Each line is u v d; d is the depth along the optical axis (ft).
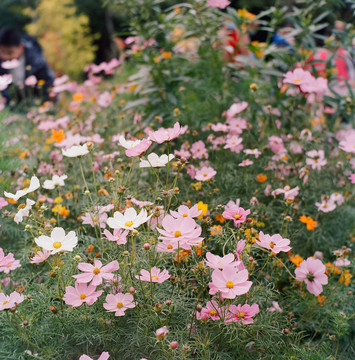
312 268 5.73
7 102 15.65
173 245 5.09
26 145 10.42
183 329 5.42
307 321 6.55
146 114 10.46
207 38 10.52
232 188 8.26
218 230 5.80
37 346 5.24
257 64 10.10
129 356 5.45
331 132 10.03
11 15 39.60
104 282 5.73
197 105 9.78
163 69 10.43
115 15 35.04
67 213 7.07
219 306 5.17
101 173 8.50
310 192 8.87
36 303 5.74
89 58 30.25
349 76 13.07
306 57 10.79
